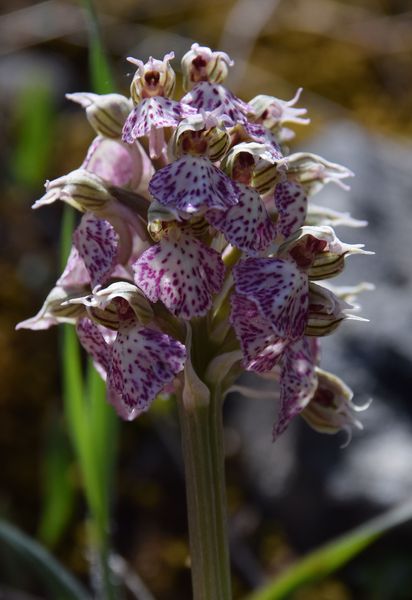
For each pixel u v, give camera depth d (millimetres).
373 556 249
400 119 361
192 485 170
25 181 336
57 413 279
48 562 198
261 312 155
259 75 367
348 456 254
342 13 392
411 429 255
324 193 297
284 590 194
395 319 269
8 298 315
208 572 171
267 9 379
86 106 170
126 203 167
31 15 388
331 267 162
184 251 160
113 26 387
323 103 361
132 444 288
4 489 279
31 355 303
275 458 265
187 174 157
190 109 162
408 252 285
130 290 162
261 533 262
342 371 262
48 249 329
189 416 169
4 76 375
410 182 305
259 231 159
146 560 266
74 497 272
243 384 281
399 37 385
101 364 174
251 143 161
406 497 245
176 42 382
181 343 163
